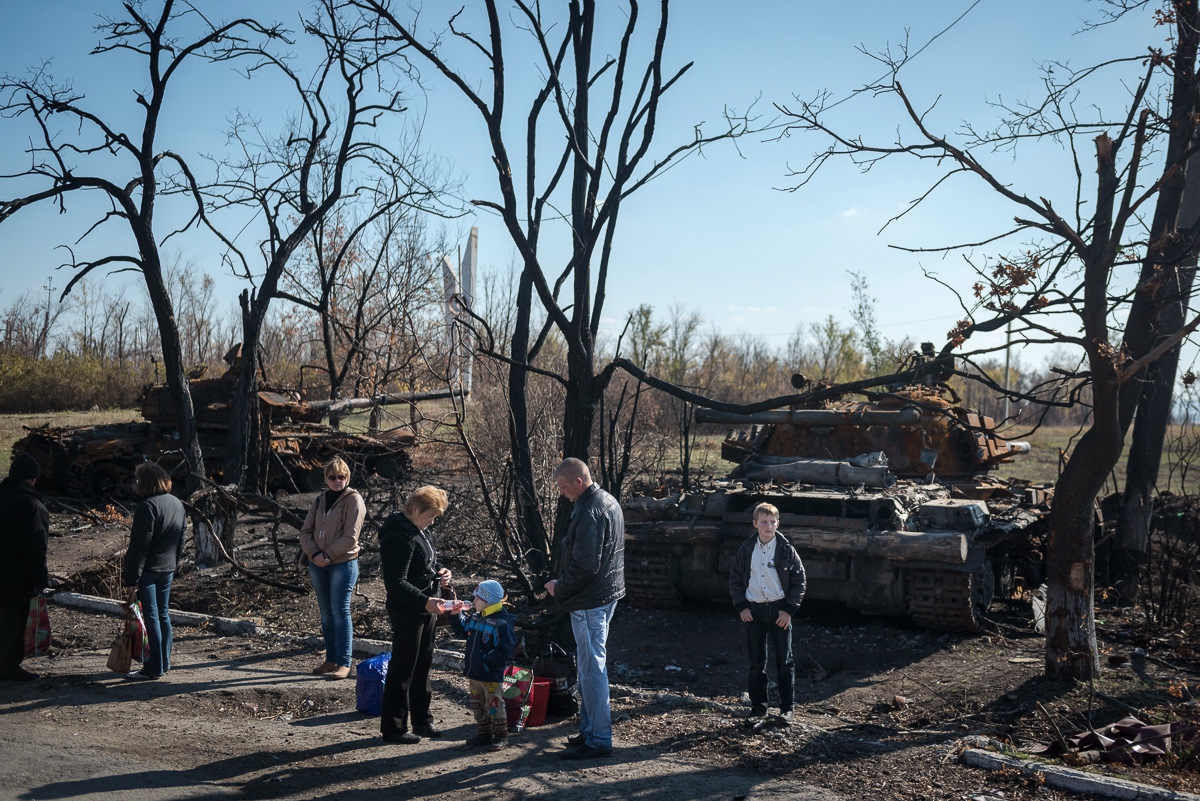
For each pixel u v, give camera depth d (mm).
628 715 6367
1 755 5223
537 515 10422
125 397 40375
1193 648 8203
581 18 9859
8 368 39125
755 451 11680
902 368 8125
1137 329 8477
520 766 5363
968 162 7066
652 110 9086
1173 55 7293
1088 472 6992
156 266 12188
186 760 5316
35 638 6945
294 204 14922
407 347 20422
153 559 7008
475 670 5625
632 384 18625
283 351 34438
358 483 14219
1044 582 11727
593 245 9250
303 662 7633
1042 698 6816
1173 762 5344
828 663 8055
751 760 5500
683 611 9977
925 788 5062
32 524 6801
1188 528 11844
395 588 5613
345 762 5367
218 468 18156
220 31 12492
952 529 8828
